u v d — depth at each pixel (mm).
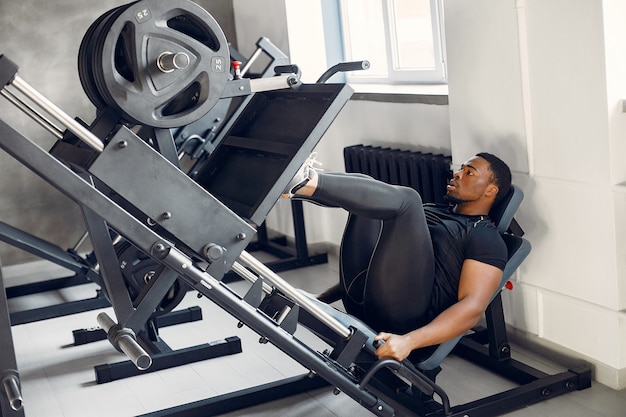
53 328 4098
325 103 2318
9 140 1978
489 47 3072
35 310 4254
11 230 4164
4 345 2221
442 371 3102
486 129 3180
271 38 5023
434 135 3771
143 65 2119
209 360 3426
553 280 2988
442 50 4145
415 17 4355
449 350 2641
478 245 2682
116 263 2377
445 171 3547
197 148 4180
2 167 5121
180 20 2248
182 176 2162
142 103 2135
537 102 2908
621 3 2598
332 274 4629
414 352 2654
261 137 2529
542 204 2975
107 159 2072
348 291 2861
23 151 1993
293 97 2508
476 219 2787
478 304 2613
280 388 2945
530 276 3102
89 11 5152
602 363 2848
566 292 2939
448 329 2561
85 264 4367
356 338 2451
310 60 4832
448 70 3328
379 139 4211
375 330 2699
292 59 4797
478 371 3074
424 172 3668
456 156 3391
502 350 3020
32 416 3012
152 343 3471
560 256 2936
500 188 2826
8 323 2225
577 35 2689
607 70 2607
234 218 2234
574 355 2988
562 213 2891
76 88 5195
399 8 4453
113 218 2105
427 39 4309
